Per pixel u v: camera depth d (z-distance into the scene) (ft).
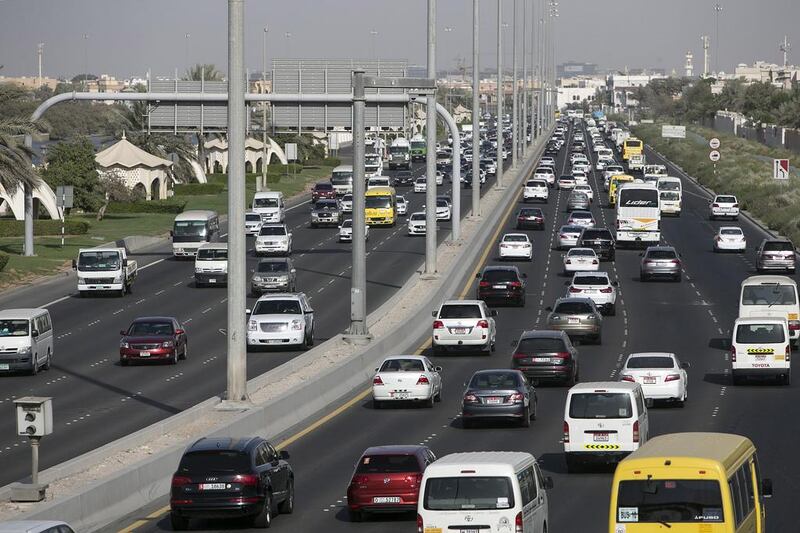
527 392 237.25
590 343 343.87
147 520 165.17
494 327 344.69
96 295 444.55
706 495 118.11
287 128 445.78
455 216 539.70
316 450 217.15
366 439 226.38
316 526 161.99
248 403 232.94
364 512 164.96
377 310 383.45
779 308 340.39
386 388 259.39
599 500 173.99
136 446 202.18
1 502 162.50
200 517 157.69
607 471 196.95
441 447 215.72
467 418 234.17
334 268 502.38
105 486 166.40
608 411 193.88
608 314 392.88
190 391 278.67
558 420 244.22
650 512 118.93
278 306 345.72
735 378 287.69
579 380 289.33
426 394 259.39
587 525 157.07
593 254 481.87
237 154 234.99
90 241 577.43
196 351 340.39
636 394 197.57
